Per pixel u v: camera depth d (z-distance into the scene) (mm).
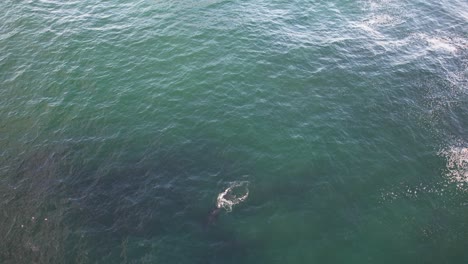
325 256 20172
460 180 24156
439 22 40375
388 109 29234
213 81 31062
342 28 38469
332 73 32375
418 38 37750
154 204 22594
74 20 38281
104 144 26422
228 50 34188
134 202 22719
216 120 27891
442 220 21922
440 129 27719
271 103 29266
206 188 23500
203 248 20484
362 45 36156
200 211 22250
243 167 24766
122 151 25906
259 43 35156
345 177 24203
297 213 22219
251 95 29891
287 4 41500
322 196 23125
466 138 27078
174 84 30875
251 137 26688
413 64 34031
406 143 26562
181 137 26750
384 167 24844
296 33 37031
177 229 21344
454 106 29750
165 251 20297
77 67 32688
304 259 20031
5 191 23469
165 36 35844
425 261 20000
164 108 28953
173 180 24000
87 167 24891
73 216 22031
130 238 20922
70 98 29969
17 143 26609
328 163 25000
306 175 24312
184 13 39062
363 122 28031
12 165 25125
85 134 27203
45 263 19859
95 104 29422
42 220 21859
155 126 27609
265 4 41188
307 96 30016
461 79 32531
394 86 31391
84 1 41312
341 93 30453
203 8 39875
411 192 23422
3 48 34688
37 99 29938
